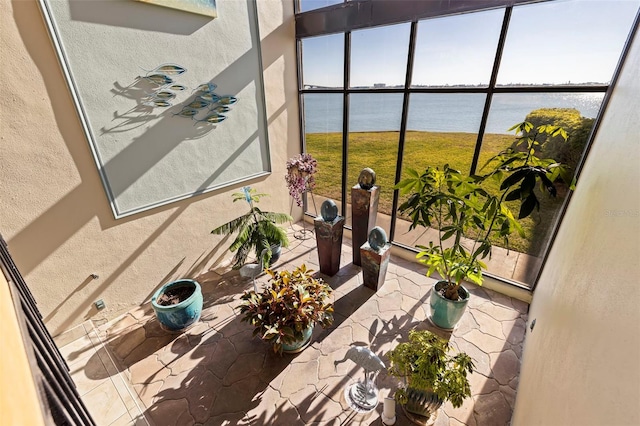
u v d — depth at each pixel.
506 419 1.98
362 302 3.12
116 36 2.39
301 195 4.59
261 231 3.35
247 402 2.14
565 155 2.46
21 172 2.15
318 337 2.68
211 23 2.97
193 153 3.16
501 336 2.64
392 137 3.50
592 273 1.18
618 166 1.28
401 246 3.92
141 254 2.98
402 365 1.83
